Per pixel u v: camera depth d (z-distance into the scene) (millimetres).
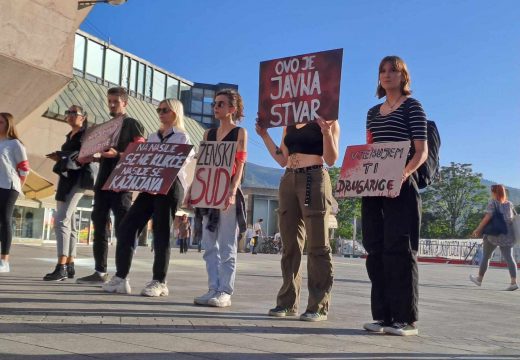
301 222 4613
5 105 14852
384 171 4035
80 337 3199
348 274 12281
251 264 14711
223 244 5035
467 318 5332
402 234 4012
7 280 5980
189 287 6582
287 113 4516
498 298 8133
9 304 4223
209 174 4984
